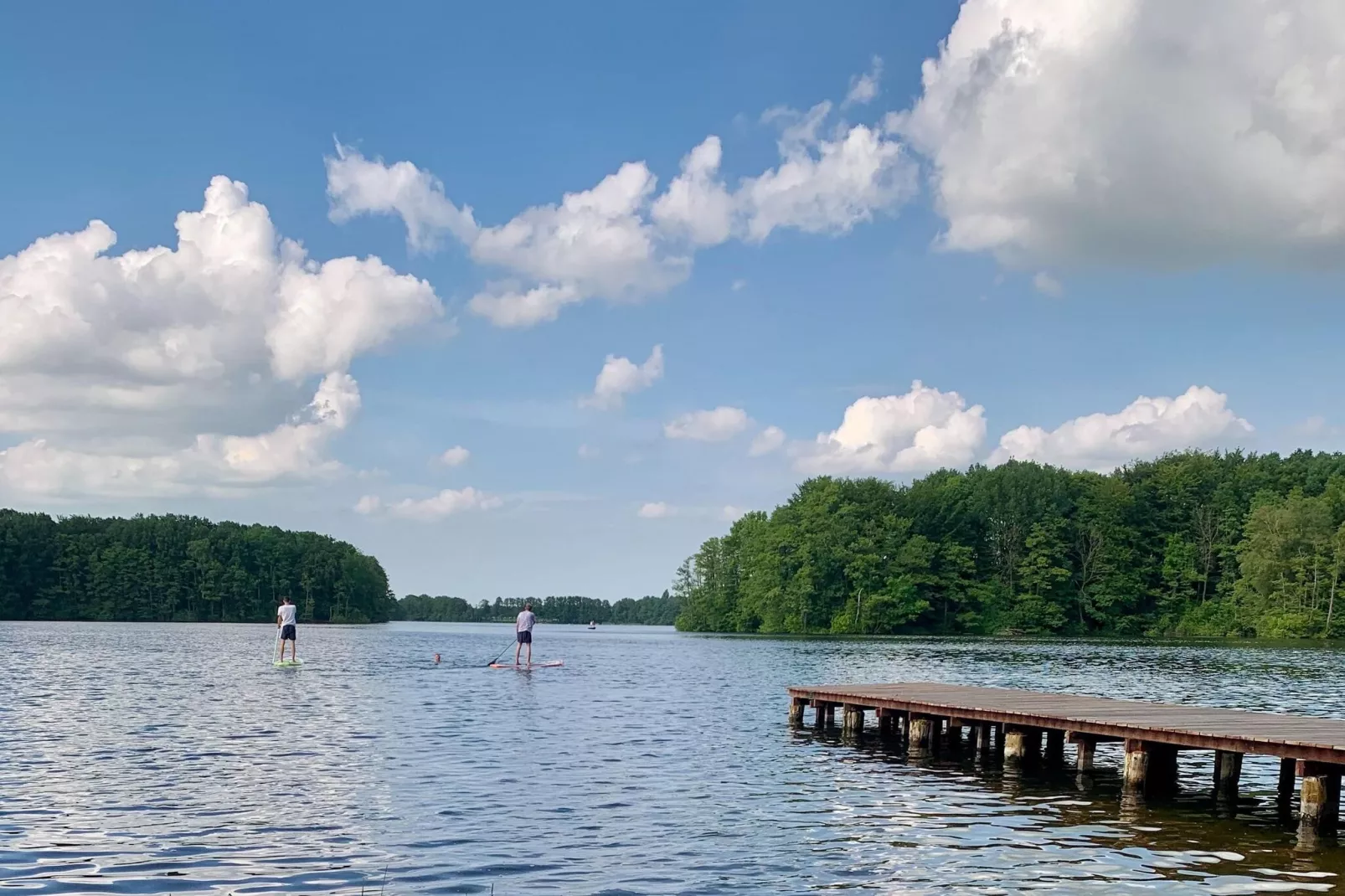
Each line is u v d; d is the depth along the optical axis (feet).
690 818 55.26
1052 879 44.91
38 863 44.62
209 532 547.08
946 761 77.82
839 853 48.57
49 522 516.73
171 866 44.45
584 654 229.66
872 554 382.01
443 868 44.60
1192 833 53.88
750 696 125.39
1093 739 71.77
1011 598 392.06
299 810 55.36
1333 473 400.88
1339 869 47.01
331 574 560.20
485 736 84.17
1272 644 305.32
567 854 47.26
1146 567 390.63
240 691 121.19
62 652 206.59
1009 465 447.83
